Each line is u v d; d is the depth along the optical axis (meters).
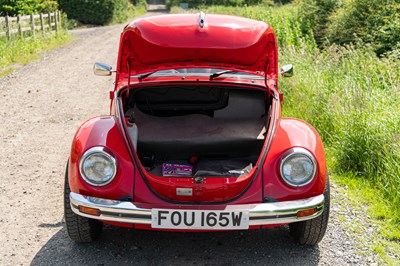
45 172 5.99
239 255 4.05
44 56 17.62
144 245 4.20
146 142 4.21
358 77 8.67
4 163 6.29
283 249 4.16
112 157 3.70
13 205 4.99
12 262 3.90
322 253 4.11
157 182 3.68
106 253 4.06
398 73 9.23
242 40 4.46
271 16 20.95
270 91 4.49
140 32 4.48
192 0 65.50
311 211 3.71
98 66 5.04
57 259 3.95
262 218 3.63
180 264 3.91
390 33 13.12
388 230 4.57
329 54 10.39
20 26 19.67
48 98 10.50
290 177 3.73
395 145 5.57
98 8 43.84
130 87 4.44
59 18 26.98
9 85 11.86
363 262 3.99
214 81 4.42
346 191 5.45
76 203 3.68
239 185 3.70
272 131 3.98
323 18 18.86
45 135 7.66
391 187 5.25
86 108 9.66
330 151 6.52
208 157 4.40
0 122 8.42
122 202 3.63
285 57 10.69
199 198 3.68
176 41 4.43
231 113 4.67
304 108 7.73
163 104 4.92
